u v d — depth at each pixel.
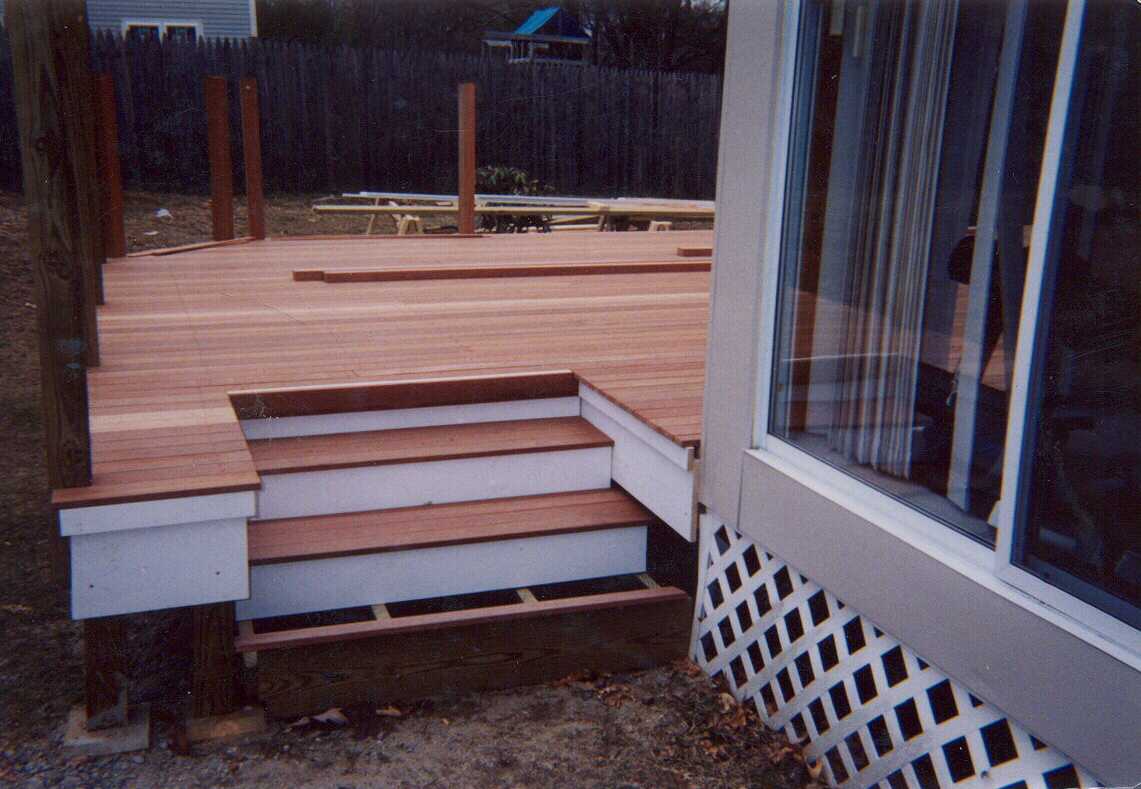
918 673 2.53
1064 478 2.04
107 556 2.72
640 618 3.35
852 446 2.70
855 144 2.61
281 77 15.35
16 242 9.95
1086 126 1.92
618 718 3.11
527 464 3.68
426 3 20.95
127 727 2.91
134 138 14.75
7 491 4.94
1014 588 2.15
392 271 6.91
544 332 5.00
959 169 2.33
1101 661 1.94
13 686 3.18
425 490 3.56
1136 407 1.91
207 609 2.88
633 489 3.64
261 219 9.09
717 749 2.97
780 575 3.35
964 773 2.69
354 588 3.23
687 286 6.79
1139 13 1.89
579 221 13.07
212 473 2.84
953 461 2.40
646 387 3.83
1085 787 2.06
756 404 2.99
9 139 13.01
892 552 2.47
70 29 3.80
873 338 2.61
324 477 3.43
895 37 2.47
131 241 11.85
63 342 2.60
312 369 4.10
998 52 2.21
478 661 3.19
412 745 2.93
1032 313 2.03
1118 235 1.95
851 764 2.78
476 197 12.49
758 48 2.84
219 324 5.16
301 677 3.01
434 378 3.90
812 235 2.77
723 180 3.04
